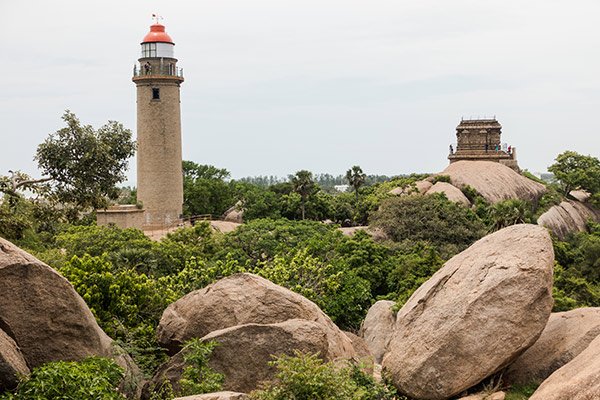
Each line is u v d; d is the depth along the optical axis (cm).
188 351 1839
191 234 5097
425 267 4566
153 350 2180
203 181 8650
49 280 1775
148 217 7312
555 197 8906
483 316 1894
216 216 8388
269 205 7788
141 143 7400
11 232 3016
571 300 3628
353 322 3806
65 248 4847
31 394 1514
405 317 2077
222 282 2142
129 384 1836
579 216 8788
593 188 9506
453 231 6281
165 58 7406
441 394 1884
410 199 6669
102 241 4634
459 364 1884
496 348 1873
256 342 1822
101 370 1675
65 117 3053
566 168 9806
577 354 1934
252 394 1598
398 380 1962
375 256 4719
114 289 2480
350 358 2092
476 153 9344
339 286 3828
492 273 1947
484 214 7538
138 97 7419
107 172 3109
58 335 1777
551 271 1950
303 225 5656
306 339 1828
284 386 1564
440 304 1997
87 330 1820
